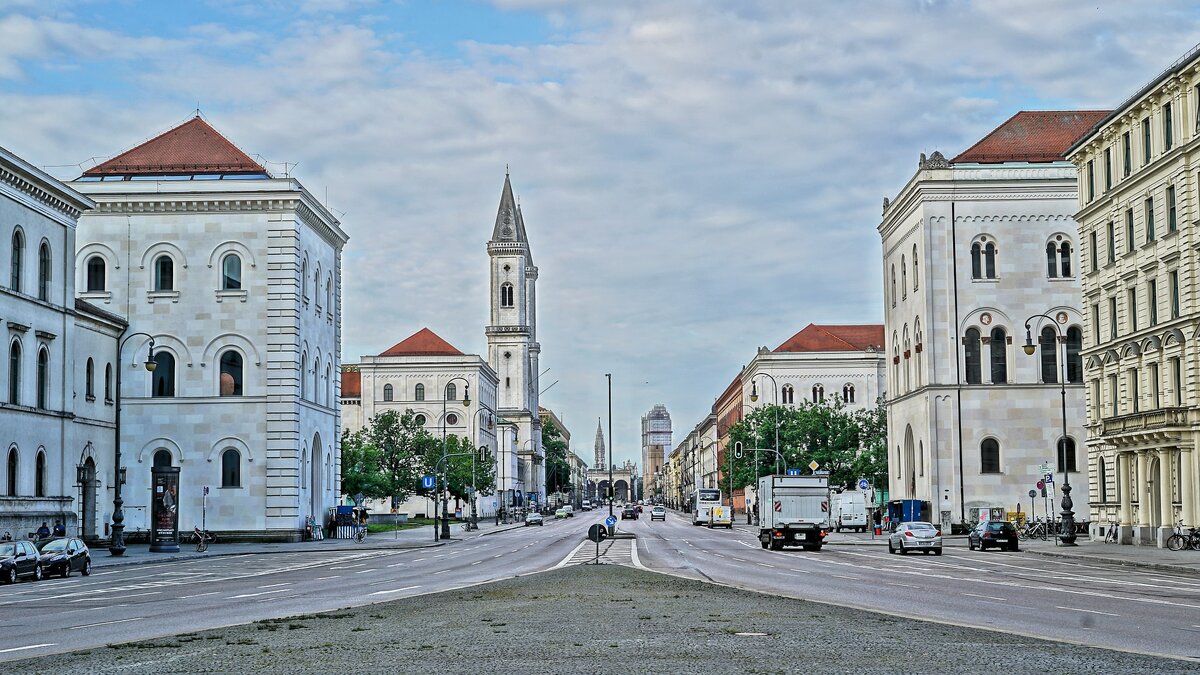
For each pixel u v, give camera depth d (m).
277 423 81.38
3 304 62.94
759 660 17.42
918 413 94.81
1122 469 66.06
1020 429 90.62
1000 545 64.81
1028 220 92.00
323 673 16.50
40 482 67.62
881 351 164.00
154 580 42.81
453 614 25.50
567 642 19.97
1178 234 59.50
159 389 82.06
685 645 19.39
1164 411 59.62
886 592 32.38
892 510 92.31
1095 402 70.94
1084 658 17.36
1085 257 71.88
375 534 104.81
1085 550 60.56
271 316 81.88
